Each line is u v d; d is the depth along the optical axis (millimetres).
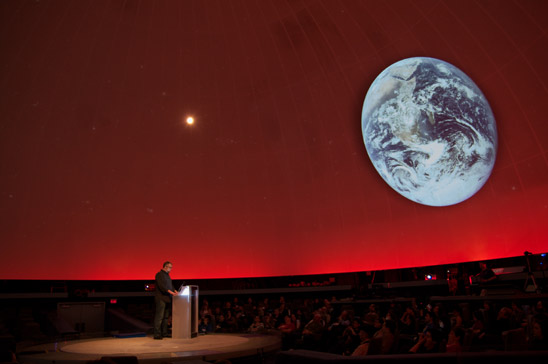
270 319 13875
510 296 8859
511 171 12445
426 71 13656
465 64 13016
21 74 14273
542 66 11250
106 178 16141
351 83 15789
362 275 16234
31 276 14742
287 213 17328
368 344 6070
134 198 16547
